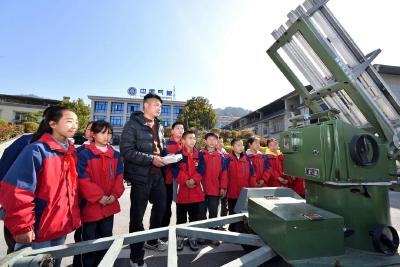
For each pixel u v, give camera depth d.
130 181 2.60
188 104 35.44
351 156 1.73
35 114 31.84
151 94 2.87
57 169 1.84
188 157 3.44
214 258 2.93
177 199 3.48
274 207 1.96
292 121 2.61
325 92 2.16
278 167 4.50
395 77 15.71
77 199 2.07
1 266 1.29
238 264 1.57
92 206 2.29
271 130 28.89
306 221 1.61
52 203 1.79
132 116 2.79
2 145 14.47
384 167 1.82
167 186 3.53
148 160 2.51
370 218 1.80
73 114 2.00
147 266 2.69
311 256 1.60
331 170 1.77
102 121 2.58
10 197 1.56
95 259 2.30
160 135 3.07
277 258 2.63
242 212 2.76
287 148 2.23
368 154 1.76
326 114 2.08
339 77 1.83
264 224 1.96
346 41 1.92
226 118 65.31
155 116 2.89
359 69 1.86
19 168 1.62
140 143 2.66
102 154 2.43
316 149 1.87
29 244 1.65
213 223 2.38
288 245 1.57
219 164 3.73
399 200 6.46
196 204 3.54
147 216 4.71
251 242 2.03
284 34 2.17
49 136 1.88
